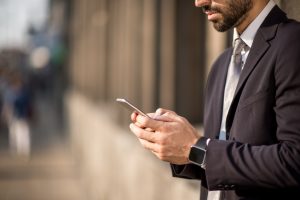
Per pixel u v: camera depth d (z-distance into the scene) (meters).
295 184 1.69
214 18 1.92
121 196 6.68
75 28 21.78
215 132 2.03
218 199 2.00
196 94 6.20
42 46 45.94
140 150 5.81
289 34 1.78
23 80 15.45
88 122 11.35
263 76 1.79
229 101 1.99
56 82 33.47
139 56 8.02
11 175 12.54
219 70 2.11
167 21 6.24
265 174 1.71
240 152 1.76
